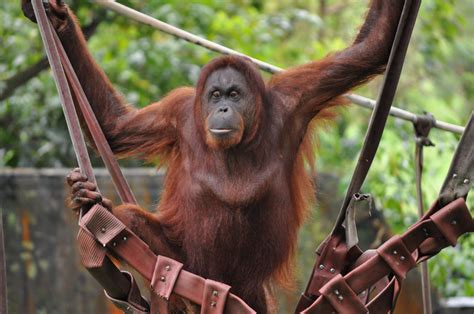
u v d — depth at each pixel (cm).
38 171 1866
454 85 2755
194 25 2278
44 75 2183
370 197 879
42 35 906
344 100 1019
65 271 1812
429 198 1916
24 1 1023
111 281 873
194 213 980
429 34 2498
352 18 2791
